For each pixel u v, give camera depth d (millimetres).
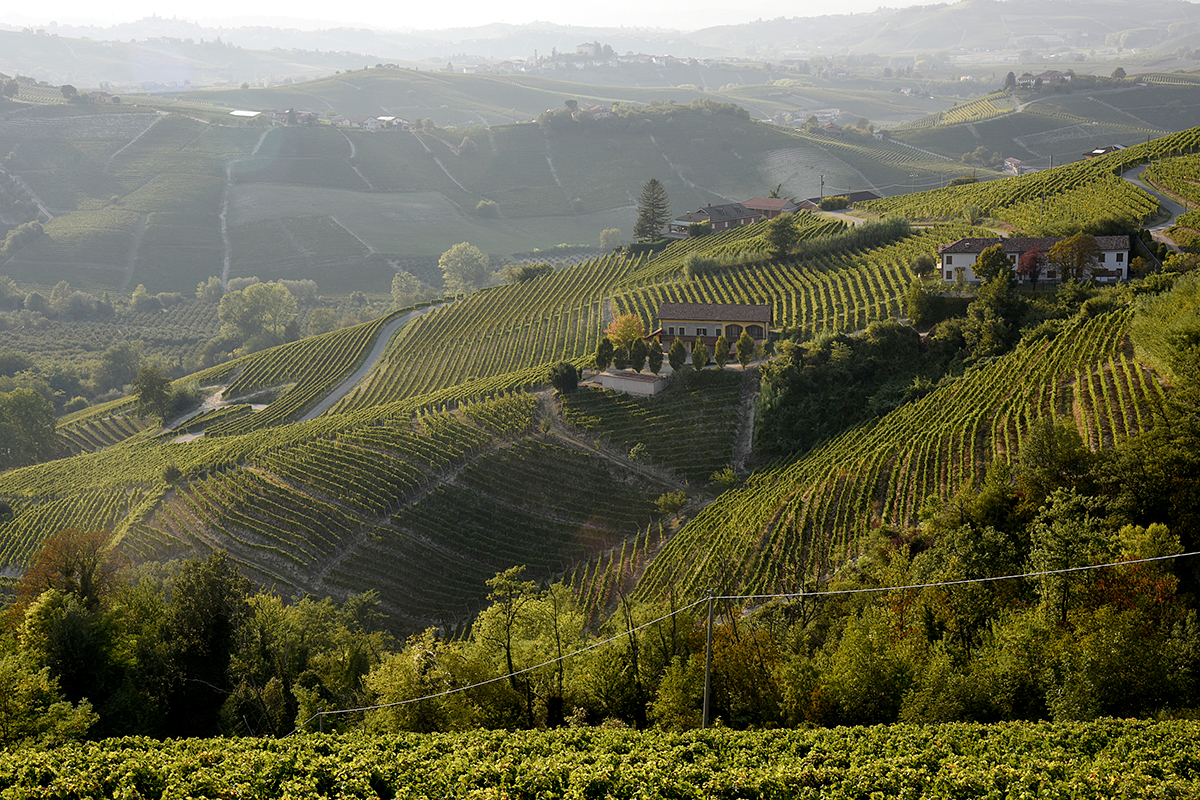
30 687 44844
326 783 38406
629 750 39625
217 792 37000
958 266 108812
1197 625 38688
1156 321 66250
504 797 35250
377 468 99000
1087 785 31719
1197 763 32188
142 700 53500
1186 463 46719
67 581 64688
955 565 46469
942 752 35438
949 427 70125
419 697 47594
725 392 100500
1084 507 48375
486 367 138750
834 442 83875
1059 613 41375
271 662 57875
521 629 52344
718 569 65375
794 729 41062
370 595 76625
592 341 134250
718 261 143250
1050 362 73125
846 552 61875
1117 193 123625
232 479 105312
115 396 194125
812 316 115562
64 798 36562
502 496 92375
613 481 91500
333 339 172250
